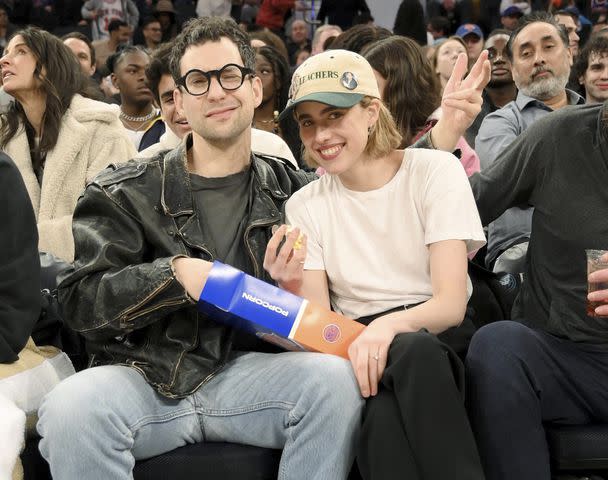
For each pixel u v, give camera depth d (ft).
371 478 5.71
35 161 10.01
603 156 6.76
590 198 6.79
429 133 7.67
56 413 5.91
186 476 6.27
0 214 6.82
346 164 6.61
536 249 7.11
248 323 6.33
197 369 6.53
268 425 6.30
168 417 6.34
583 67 12.51
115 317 6.35
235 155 7.09
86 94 10.48
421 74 9.32
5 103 12.17
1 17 24.00
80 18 26.18
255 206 7.00
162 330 6.61
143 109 14.24
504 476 6.03
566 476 6.56
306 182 7.60
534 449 6.07
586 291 6.71
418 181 6.74
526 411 6.10
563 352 6.68
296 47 24.93
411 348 5.79
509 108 11.33
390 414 5.75
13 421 6.17
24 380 6.78
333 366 6.01
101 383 6.13
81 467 5.90
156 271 6.28
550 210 6.93
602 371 6.65
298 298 6.25
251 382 6.37
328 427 5.92
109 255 6.58
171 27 24.89
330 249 6.85
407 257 6.72
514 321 6.85
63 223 9.46
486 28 25.18
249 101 6.93
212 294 6.14
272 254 6.41
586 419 6.73
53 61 9.90
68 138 9.84
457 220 6.53
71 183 9.86
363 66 6.70
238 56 6.88
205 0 26.45
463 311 6.41
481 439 6.13
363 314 6.73
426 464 5.60
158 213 6.80
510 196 7.20
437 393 5.71
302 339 6.21
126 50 14.17
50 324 7.60
